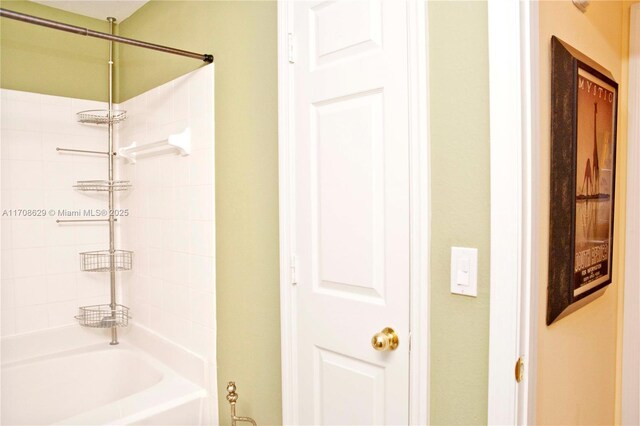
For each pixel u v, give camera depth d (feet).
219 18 5.79
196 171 6.22
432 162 3.60
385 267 3.93
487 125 3.29
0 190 6.94
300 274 4.74
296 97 4.71
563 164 4.12
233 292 5.68
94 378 7.45
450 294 3.52
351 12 4.13
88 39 7.96
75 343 7.68
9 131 7.02
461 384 3.47
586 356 5.23
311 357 4.67
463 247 3.43
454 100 3.46
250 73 5.33
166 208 6.88
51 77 7.55
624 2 6.11
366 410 4.14
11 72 7.13
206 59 5.90
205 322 6.14
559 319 4.36
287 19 4.76
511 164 3.13
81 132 7.80
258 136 5.24
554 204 3.97
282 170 4.83
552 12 4.00
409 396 3.76
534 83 3.24
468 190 3.40
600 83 5.05
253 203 5.33
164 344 6.93
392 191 3.84
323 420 4.58
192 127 6.27
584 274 4.78
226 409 5.82
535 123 3.27
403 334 3.80
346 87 4.18
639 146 6.06
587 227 4.81
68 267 7.67
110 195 7.88
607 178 5.38
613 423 6.33
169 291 6.88
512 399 3.16
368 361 4.11
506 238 3.16
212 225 5.97
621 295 6.29
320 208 4.50
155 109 7.09
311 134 4.57
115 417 5.29
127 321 7.94
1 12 4.53
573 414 4.90
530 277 3.26
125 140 8.00
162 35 6.97
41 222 7.36
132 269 7.86
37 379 6.94
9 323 7.05
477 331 3.37
